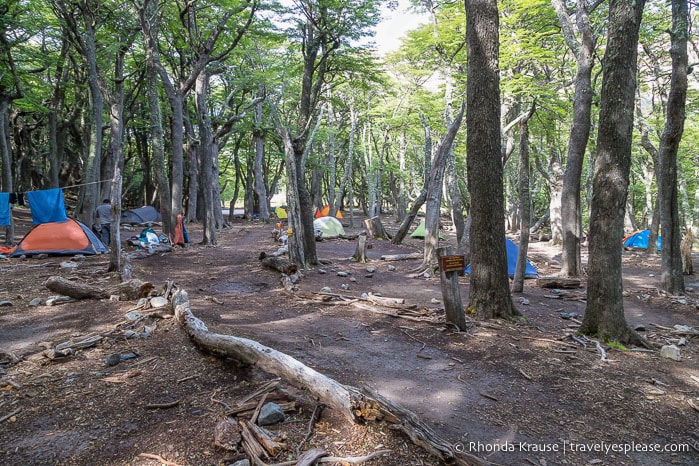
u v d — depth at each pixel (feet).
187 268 39.60
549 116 58.65
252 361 14.25
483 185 24.07
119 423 11.75
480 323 23.13
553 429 12.78
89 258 40.19
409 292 33.35
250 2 56.75
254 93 99.81
